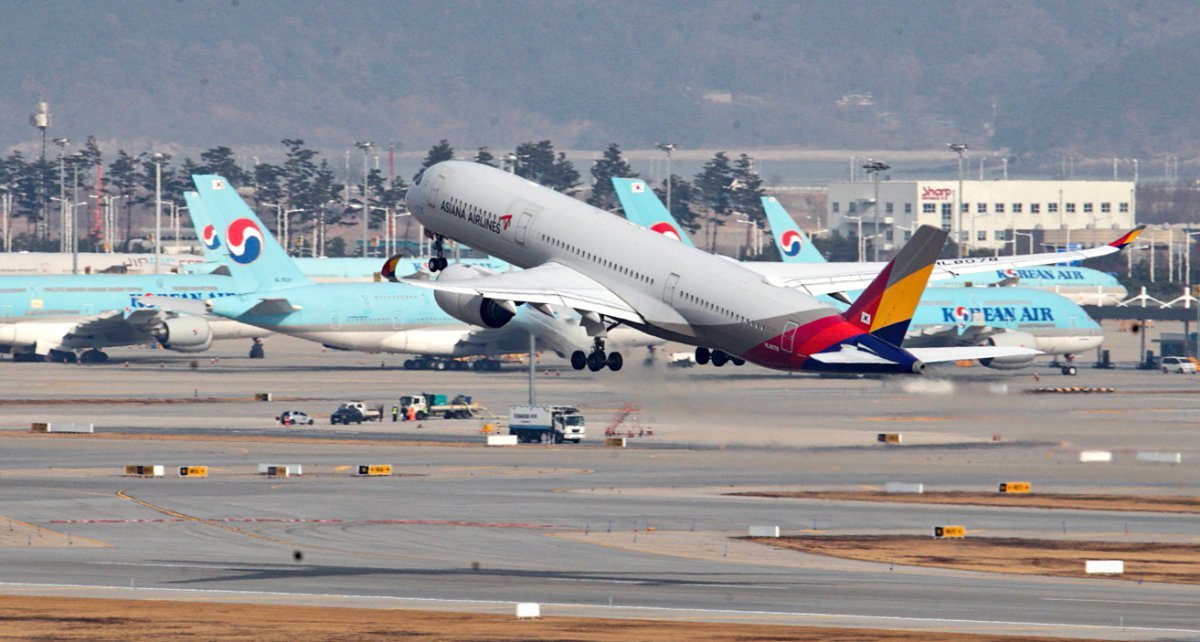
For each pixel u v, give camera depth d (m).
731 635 140.62
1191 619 150.62
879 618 150.00
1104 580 173.88
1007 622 148.38
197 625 144.88
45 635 140.38
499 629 143.00
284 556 187.00
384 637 139.50
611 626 145.00
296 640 138.25
